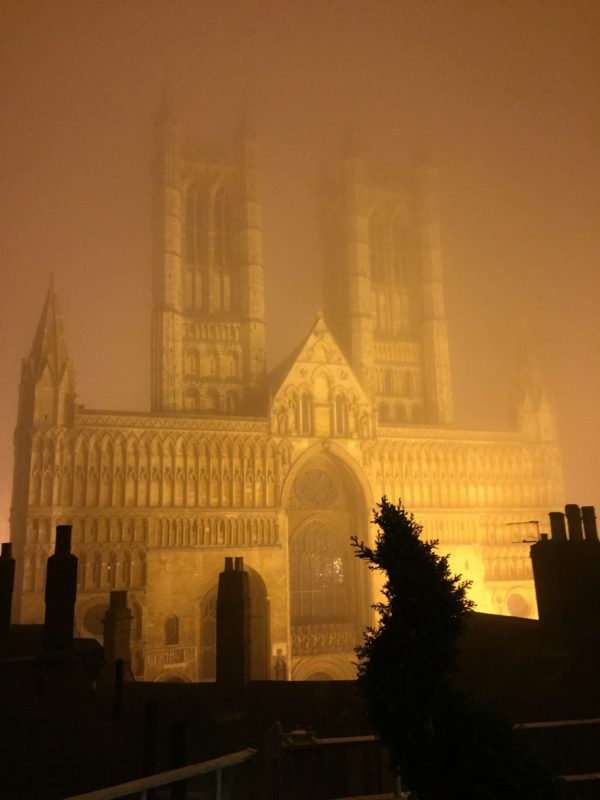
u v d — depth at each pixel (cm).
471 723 951
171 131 10094
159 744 2231
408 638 977
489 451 9644
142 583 7531
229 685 2697
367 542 8656
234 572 2925
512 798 900
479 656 2784
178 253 9694
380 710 978
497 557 9338
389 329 11575
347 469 8881
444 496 9250
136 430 7894
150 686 2947
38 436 7444
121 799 1594
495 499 9531
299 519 8669
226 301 10419
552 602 2439
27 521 7206
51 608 2341
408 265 11994
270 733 1280
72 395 7719
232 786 1786
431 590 999
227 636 2809
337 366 9050
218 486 8112
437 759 942
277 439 8481
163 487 7862
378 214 11975
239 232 10512
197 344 9994
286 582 8081
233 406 9931
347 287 11175
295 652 8038
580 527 2681
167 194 9812
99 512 7506
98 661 2758
